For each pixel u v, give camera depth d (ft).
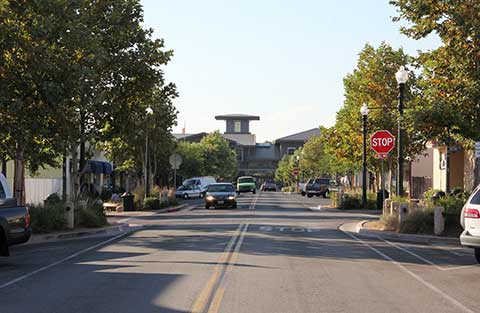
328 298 35.99
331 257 54.95
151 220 106.93
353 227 88.79
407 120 75.00
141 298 35.68
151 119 138.92
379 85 133.39
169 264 49.60
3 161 100.58
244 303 34.27
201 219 106.11
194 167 245.45
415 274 45.78
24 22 73.10
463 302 35.42
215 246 62.80
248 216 112.57
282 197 220.23
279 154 433.07
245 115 470.39
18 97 70.79
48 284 40.83
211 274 44.27
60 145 80.74
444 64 74.02
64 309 32.89
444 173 144.87
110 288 38.96
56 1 72.54
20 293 37.63
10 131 72.49
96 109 93.15
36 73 69.26
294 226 89.56
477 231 48.16
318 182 220.64
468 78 72.02
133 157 158.10
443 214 72.18
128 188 187.42
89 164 154.40
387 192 140.46
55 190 141.18
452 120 71.51
